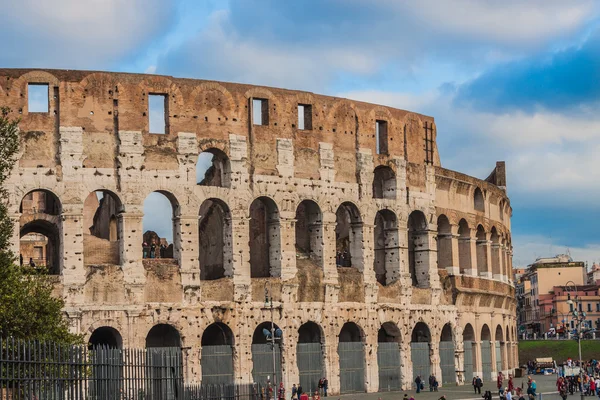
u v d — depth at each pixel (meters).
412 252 131.62
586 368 166.12
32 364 56.97
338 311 116.62
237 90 112.25
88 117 104.62
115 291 103.06
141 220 105.25
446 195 134.38
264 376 110.56
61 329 79.94
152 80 107.62
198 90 109.94
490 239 147.00
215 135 110.25
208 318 107.38
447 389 124.38
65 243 102.12
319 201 116.75
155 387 68.75
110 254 108.75
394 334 123.50
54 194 102.44
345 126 120.50
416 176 128.25
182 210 107.31
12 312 76.81
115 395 63.34
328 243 116.88
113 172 104.88
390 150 125.25
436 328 128.12
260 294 111.25
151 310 104.38
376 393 117.75
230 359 108.81
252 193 111.69
